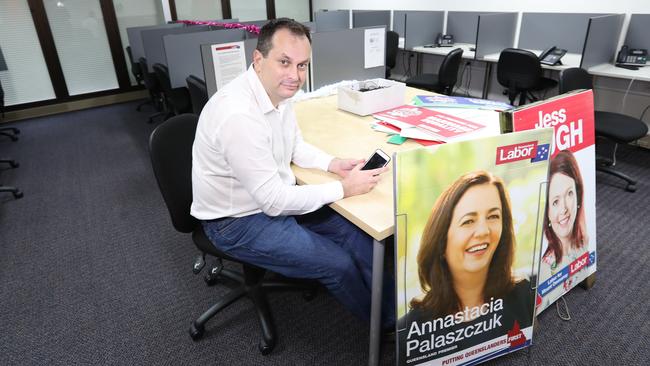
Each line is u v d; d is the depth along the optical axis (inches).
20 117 183.8
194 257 78.2
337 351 56.2
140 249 81.5
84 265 76.8
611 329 57.2
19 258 79.7
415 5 187.6
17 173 122.6
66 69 191.3
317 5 249.0
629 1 118.3
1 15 169.8
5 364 55.7
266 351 55.4
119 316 63.7
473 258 41.6
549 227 53.4
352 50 95.0
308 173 51.0
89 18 190.1
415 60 198.5
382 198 42.6
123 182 114.0
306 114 72.4
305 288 64.2
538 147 40.3
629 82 121.0
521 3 147.1
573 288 65.1
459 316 44.2
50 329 61.6
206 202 48.7
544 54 128.6
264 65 42.8
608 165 109.3
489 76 157.9
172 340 58.9
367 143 57.6
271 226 47.9
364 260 54.6
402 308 41.1
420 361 44.9
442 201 37.6
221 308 60.1
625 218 84.3
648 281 66.0
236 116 41.1
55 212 97.8
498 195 40.1
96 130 163.2
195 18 215.3
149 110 190.5
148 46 148.1
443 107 70.5
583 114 53.1
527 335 49.9
